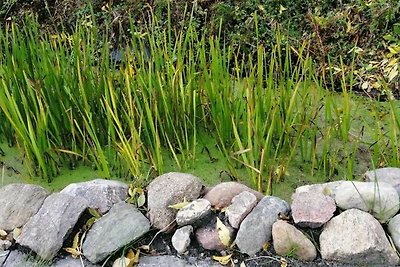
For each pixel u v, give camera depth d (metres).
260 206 1.99
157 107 2.35
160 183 2.11
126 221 2.01
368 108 2.68
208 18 3.16
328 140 2.30
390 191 1.92
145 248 1.99
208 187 2.15
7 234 2.06
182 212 1.99
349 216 1.90
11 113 2.32
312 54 2.92
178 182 2.09
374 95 2.76
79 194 2.12
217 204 2.04
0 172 2.44
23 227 2.05
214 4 3.14
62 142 2.44
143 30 3.16
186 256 1.97
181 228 2.00
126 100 2.31
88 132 2.37
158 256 1.98
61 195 2.10
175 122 2.42
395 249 1.87
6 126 2.54
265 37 3.01
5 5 3.55
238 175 2.30
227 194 2.05
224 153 2.30
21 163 2.49
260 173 2.11
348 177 2.16
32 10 3.43
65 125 2.43
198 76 2.49
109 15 3.16
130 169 2.26
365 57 2.91
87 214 2.08
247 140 2.29
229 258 1.93
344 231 1.88
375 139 2.28
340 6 3.07
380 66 2.84
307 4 3.10
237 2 3.15
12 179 2.40
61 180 2.38
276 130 2.36
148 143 2.35
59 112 2.41
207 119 2.51
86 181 2.28
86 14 3.35
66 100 2.39
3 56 2.75
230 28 3.12
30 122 2.21
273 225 1.93
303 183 2.24
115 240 1.96
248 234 1.94
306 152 2.33
